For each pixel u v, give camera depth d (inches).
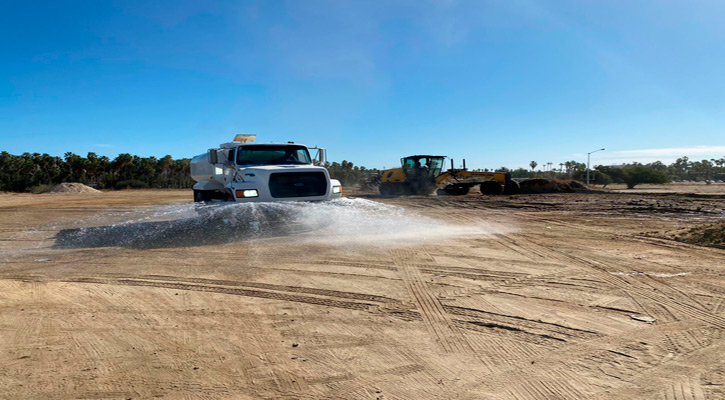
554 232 374.3
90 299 193.3
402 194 986.1
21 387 114.1
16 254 302.5
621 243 317.4
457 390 112.1
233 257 279.6
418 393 110.9
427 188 971.9
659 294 191.8
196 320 165.9
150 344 143.2
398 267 248.1
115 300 191.6
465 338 146.4
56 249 320.2
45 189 1769.2
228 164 416.2
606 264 250.4
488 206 645.3
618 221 447.8
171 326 159.6
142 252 301.6
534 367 124.3
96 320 166.1
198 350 138.5
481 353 134.4
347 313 172.9
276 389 113.6
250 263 261.9
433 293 197.8
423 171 964.0
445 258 270.7
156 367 126.3
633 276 222.8
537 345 139.7
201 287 211.5
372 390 112.8
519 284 211.0
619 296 190.1
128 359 131.6
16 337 149.0
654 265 246.1
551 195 861.8
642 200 698.2
